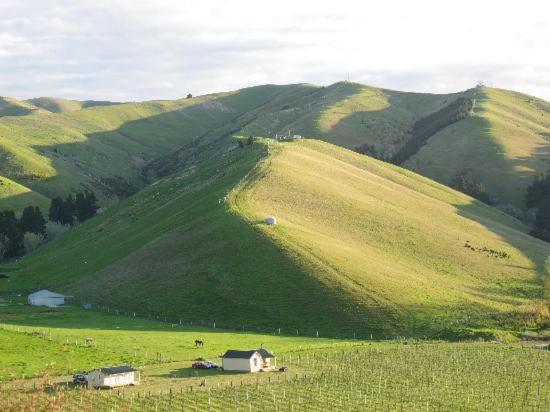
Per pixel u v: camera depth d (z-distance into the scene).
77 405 75.06
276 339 116.12
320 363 97.25
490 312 128.00
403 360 98.44
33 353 99.81
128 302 144.00
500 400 79.62
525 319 124.81
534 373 91.44
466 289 143.75
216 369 94.62
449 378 88.88
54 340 108.75
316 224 167.75
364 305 126.62
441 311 127.12
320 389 83.25
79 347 105.25
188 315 133.00
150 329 124.44
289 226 159.12
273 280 137.12
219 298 135.88
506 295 143.12
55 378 87.50
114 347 106.94
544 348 107.00
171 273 149.50
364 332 119.50
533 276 160.12
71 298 158.25
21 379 86.38
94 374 83.88
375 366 95.06
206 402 77.25
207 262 148.38
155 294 143.12
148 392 80.81
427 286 140.00
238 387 83.94
